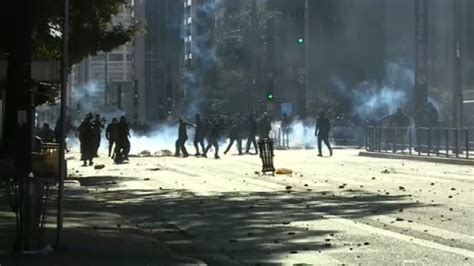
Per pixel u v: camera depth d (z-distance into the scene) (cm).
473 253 2053
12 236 2238
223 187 4125
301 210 3050
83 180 4591
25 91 3509
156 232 2531
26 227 1961
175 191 3909
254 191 3881
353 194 3666
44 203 2008
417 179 4512
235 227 2617
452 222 2648
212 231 2542
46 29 4828
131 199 3528
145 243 2200
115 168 5728
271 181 4481
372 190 3859
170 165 6044
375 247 2169
